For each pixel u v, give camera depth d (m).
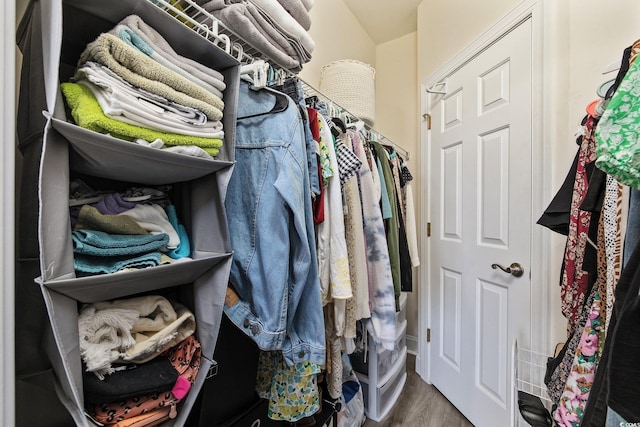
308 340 0.72
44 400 0.63
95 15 0.53
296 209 0.66
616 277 0.61
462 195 1.64
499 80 1.41
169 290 0.76
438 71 1.85
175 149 0.56
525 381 1.20
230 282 0.75
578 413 0.71
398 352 1.77
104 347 0.50
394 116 2.48
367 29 2.38
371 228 1.13
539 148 1.22
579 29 1.11
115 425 0.50
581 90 1.10
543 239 1.20
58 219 0.43
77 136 0.44
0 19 0.40
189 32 0.58
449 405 1.66
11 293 0.40
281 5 1.02
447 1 1.79
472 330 1.54
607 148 0.47
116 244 0.53
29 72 0.53
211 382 0.74
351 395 1.37
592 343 0.70
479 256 1.51
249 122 0.76
